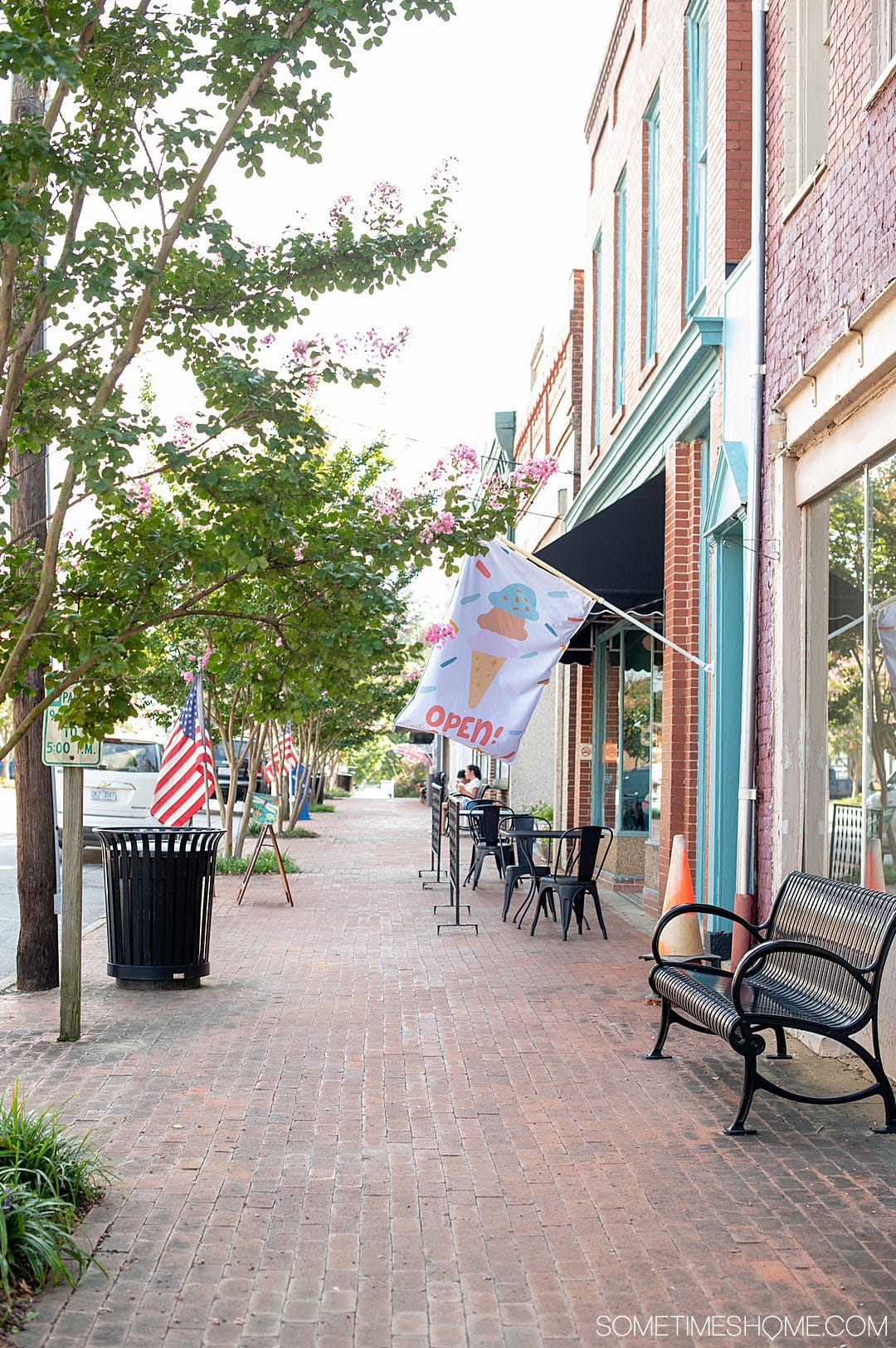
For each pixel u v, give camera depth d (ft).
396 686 96.73
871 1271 14.99
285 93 18.44
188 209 18.01
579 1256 15.43
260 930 44.37
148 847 32.55
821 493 28.53
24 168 15.56
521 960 37.83
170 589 20.57
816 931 23.71
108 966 33.32
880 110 23.52
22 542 26.50
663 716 42.01
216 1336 13.32
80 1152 17.60
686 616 40.16
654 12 46.62
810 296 27.94
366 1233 16.14
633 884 57.77
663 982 24.88
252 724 66.74
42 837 33.09
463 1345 13.15
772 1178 18.28
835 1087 23.34
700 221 40.32
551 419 76.33
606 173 57.52
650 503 43.24
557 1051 26.00
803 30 29.45
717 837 35.91
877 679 24.73
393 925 45.93
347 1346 13.10
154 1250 15.55
